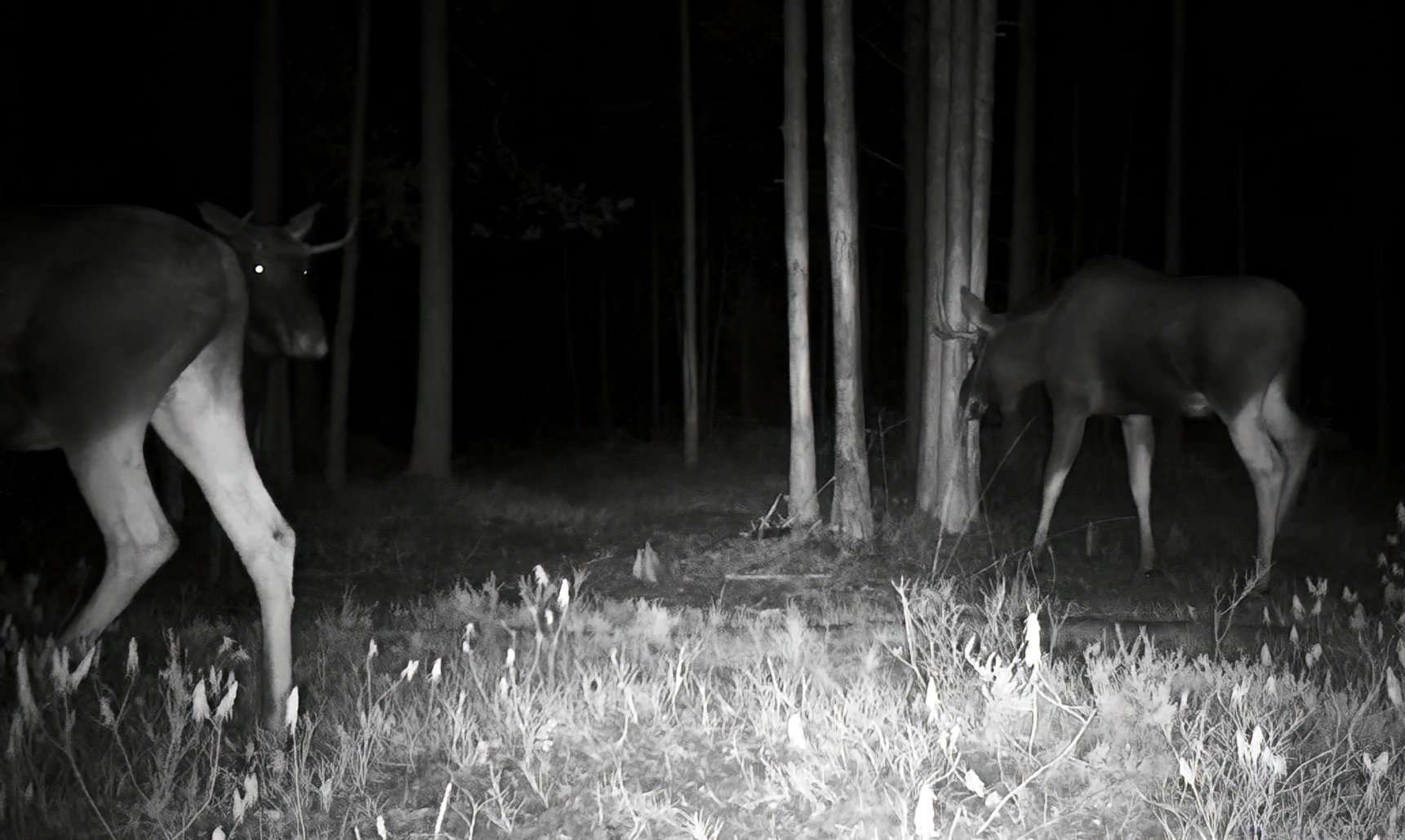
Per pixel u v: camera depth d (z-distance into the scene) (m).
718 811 4.63
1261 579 9.23
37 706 5.16
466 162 21.00
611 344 42.09
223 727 5.59
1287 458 9.73
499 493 15.85
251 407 8.91
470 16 19.94
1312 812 4.56
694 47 24.19
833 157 11.81
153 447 11.62
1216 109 23.05
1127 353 10.24
